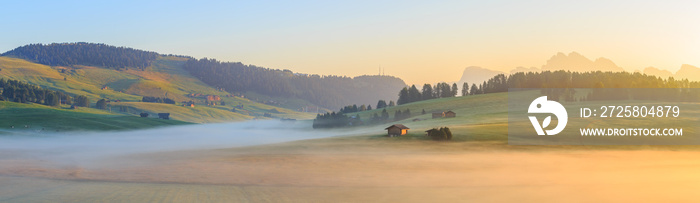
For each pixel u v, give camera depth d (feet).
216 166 268.62
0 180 218.59
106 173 243.40
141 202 162.61
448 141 400.26
